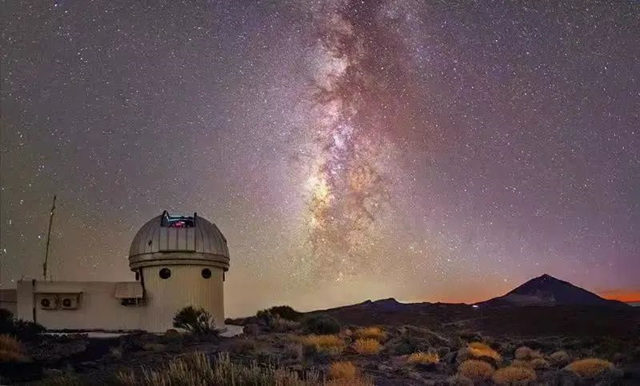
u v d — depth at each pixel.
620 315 50.53
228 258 31.92
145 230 31.02
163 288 30.02
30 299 28.47
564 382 21.78
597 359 24.84
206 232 31.23
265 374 17.64
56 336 25.77
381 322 51.84
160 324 29.61
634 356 28.27
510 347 30.14
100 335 27.14
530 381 21.58
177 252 30.16
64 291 28.78
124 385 16.67
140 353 22.69
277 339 27.12
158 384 16.12
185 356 20.89
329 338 26.66
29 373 19.08
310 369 20.73
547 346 31.64
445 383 20.67
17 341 22.88
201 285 30.47
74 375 18.14
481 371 22.12
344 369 19.91
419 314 55.19
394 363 23.55
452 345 28.73
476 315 54.22
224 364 18.03
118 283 29.62
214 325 29.83
